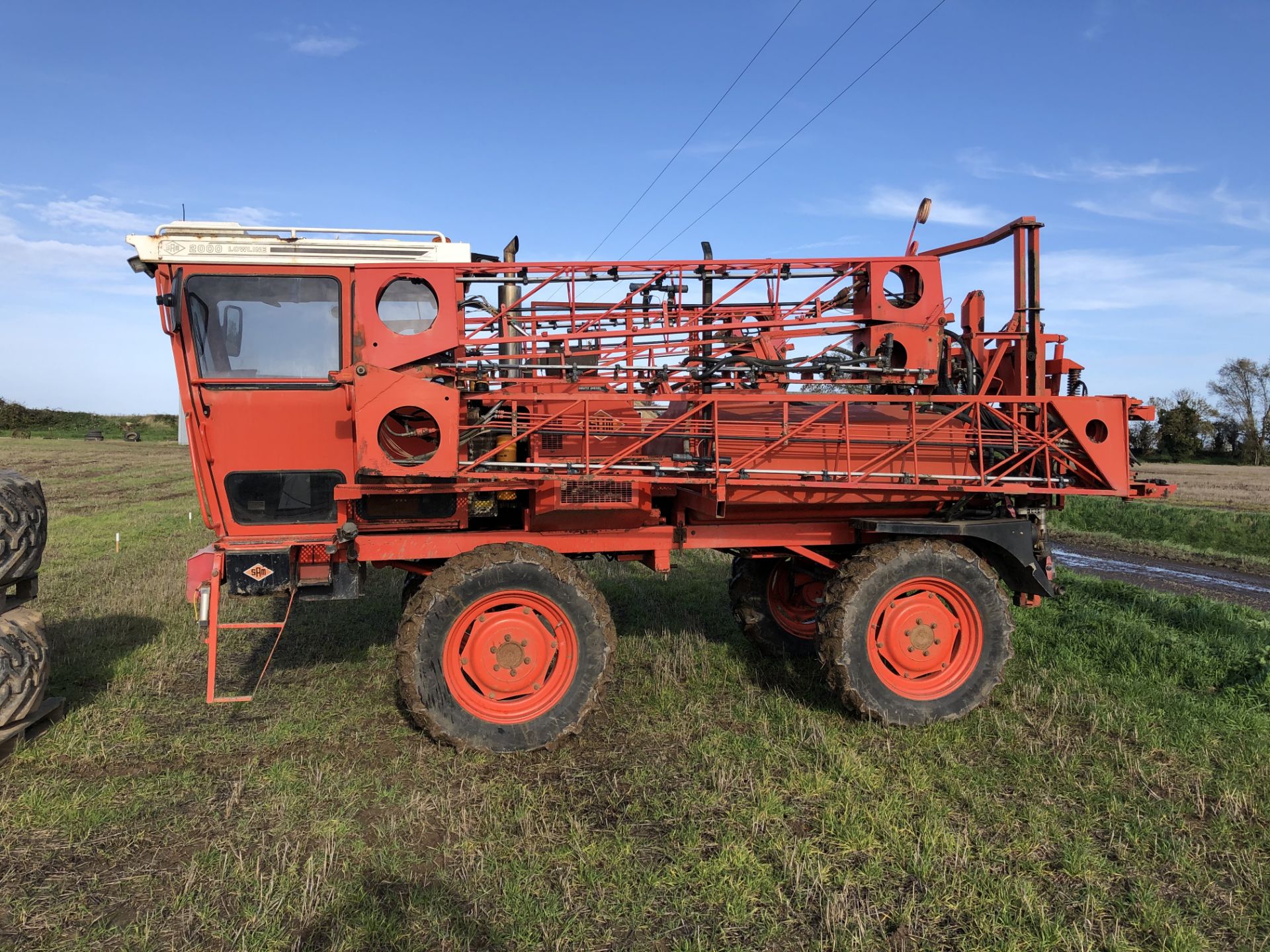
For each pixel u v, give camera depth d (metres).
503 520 5.29
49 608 7.26
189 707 4.94
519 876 3.08
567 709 4.37
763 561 6.10
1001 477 5.04
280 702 5.05
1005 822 3.54
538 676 4.44
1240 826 3.57
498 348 5.15
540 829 3.46
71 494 19.36
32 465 28.27
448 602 4.27
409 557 4.61
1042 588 5.14
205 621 4.30
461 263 4.69
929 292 5.32
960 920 2.85
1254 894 3.07
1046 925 2.79
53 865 3.19
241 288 4.48
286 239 4.50
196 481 4.51
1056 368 5.39
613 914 2.87
